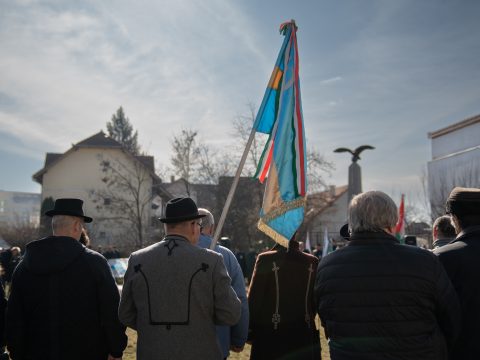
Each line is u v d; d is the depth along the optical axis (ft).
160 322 9.95
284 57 14.99
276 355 12.90
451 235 13.88
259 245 102.78
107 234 133.69
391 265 8.72
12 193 318.45
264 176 14.94
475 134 107.24
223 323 10.43
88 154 139.33
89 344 11.40
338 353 8.79
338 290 8.89
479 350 9.40
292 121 14.69
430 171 117.60
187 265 10.17
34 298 11.28
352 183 62.23
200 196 118.52
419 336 8.41
